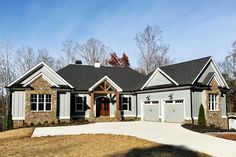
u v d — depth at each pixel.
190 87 25.19
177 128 21.52
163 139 16.17
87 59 59.66
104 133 18.66
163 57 56.22
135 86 32.91
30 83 25.75
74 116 29.50
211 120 26.58
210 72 27.91
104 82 30.17
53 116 26.20
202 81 27.09
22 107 25.48
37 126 23.91
